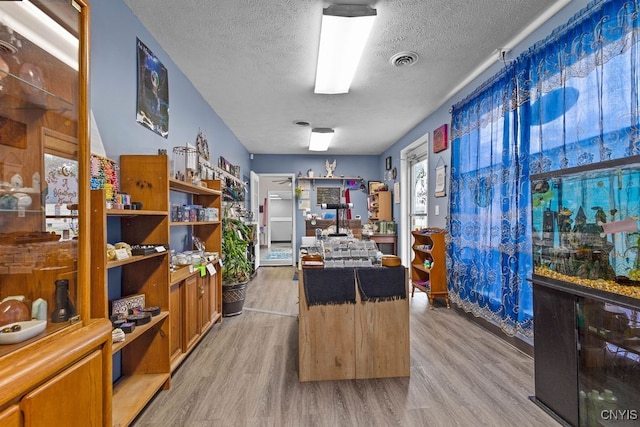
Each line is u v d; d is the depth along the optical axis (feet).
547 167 6.88
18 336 3.09
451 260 11.14
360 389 6.41
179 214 7.79
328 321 6.82
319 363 6.77
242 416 5.54
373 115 13.66
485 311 9.23
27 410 2.86
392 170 19.43
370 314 6.89
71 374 3.40
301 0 6.33
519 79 7.65
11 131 3.66
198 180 9.14
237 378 6.84
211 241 10.34
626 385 4.62
